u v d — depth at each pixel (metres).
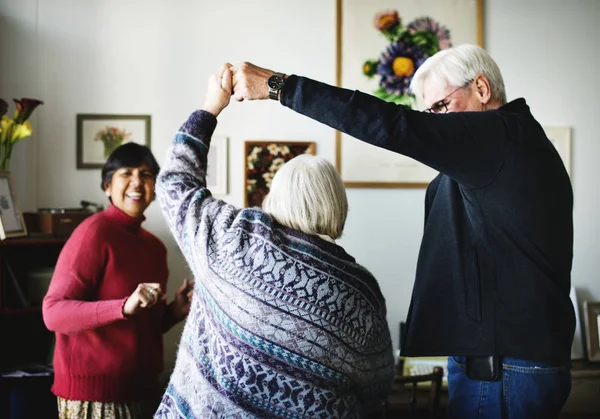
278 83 1.11
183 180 1.19
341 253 1.16
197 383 1.13
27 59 2.79
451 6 2.91
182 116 2.86
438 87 1.27
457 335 1.18
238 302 1.09
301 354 1.09
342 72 2.89
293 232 1.15
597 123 2.97
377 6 2.91
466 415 1.25
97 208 2.69
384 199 2.91
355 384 1.18
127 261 2.07
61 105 2.81
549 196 1.12
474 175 1.10
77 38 2.81
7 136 2.46
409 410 2.37
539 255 1.12
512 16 2.96
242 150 2.88
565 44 2.96
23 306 2.35
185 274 2.84
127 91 2.84
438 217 1.26
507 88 2.95
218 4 2.87
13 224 2.39
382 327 1.21
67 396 1.96
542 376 1.14
